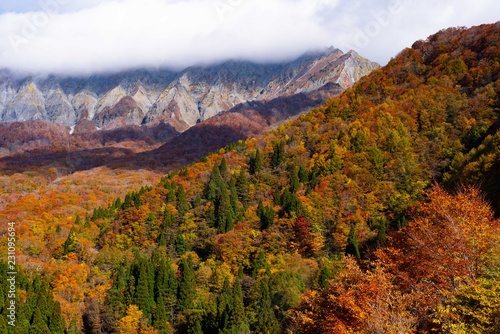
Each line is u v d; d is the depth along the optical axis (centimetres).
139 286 7069
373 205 7675
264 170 10238
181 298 7125
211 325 6306
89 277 7944
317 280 5597
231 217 8819
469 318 2530
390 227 6794
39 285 7412
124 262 8088
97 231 9781
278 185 9550
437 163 8088
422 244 3034
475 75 9962
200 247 8706
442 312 2477
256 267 7256
